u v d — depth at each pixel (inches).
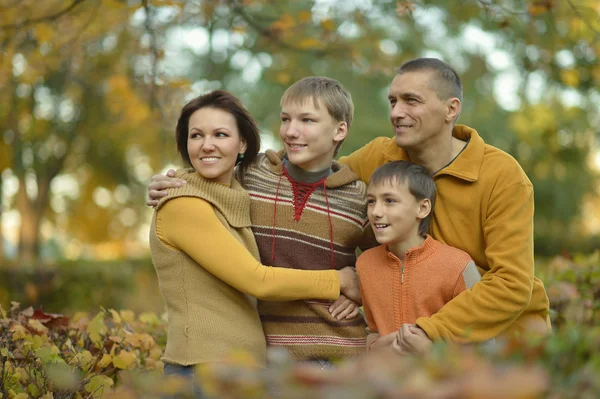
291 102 125.3
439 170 127.3
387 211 120.9
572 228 672.4
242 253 118.8
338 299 126.1
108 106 522.0
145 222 767.7
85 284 409.7
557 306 167.6
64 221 748.0
